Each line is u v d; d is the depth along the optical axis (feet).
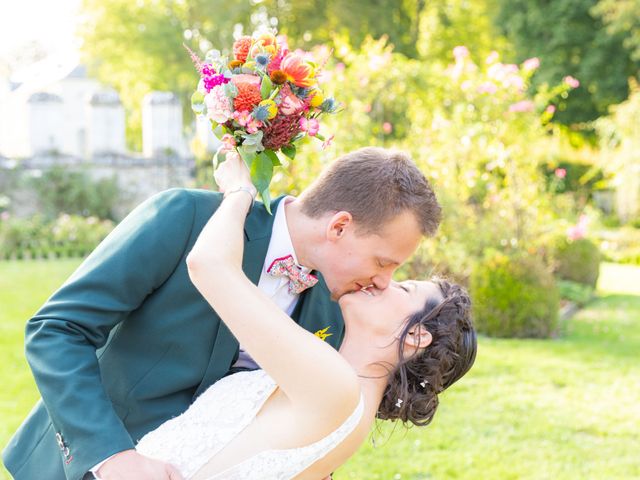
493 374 20.34
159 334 6.19
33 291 32.27
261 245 6.25
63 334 5.78
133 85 85.30
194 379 6.27
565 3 72.33
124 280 5.94
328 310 6.88
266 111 5.74
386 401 6.05
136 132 100.12
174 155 57.62
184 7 74.08
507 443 15.10
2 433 14.98
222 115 5.77
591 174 64.85
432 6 80.89
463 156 28.30
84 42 74.02
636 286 40.27
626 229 55.57
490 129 29.37
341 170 6.06
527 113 30.09
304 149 22.59
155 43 70.74
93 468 5.46
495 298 25.54
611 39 71.26
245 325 5.15
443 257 26.37
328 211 6.04
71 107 117.08
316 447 5.30
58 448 6.51
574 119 77.46
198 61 6.00
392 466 13.70
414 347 5.96
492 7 79.41
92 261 6.07
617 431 16.02
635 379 20.21
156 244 6.04
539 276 25.82
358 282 6.07
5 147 117.39
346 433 5.35
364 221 5.82
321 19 74.02
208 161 56.13
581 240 36.73
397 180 5.86
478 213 30.12
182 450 5.63
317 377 5.10
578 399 18.25
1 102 119.65
